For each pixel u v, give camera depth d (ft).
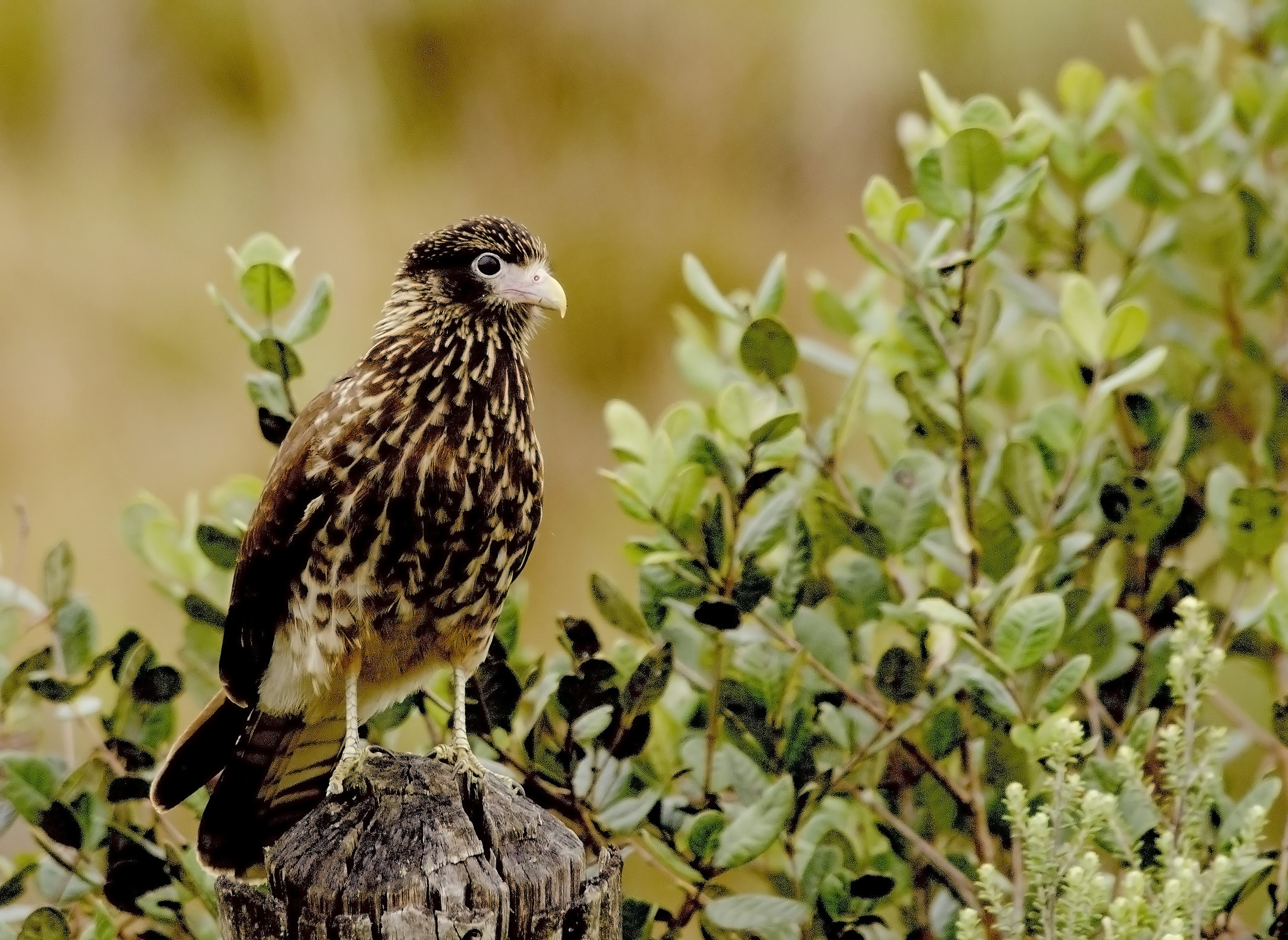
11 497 57.11
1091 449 28.68
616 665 27.48
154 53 64.23
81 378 59.62
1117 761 24.02
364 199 59.88
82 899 27.55
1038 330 32.99
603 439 56.39
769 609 27.58
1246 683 38.73
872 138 58.44
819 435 29.19
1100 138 35.50
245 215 62.03
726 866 23.57
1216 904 22.86
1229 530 27.73
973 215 26.18
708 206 58.75
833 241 58.13
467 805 20.84
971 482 28.76
